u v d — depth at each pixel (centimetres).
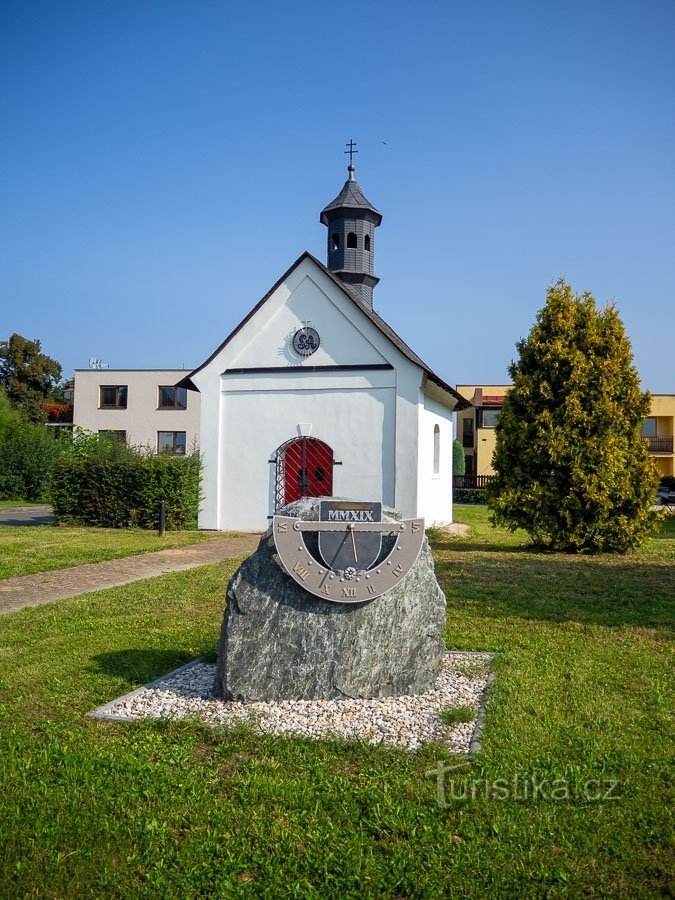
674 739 500
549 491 1552
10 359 6209
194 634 803
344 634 571
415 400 1886
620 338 1548
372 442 1916
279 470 1992
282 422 1992
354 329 1942
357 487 1922
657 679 633
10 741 497
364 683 573
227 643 567
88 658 705
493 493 1633
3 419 3956
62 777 445
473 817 399
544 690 603
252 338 2025
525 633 811
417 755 477
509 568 1298
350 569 565
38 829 387
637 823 393
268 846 373
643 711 555
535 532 1597
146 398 4800
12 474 3916
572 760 467
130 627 837
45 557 1430
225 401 2050
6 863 360
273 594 570
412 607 584
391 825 389
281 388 1995
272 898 335
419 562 591
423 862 360
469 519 2759
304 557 561
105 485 2136
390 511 602
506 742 495
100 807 410
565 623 860
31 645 755
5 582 1170
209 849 371
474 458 5194
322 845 374
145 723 531
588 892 340
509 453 1608
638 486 1540
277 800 418
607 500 1505
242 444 2030
